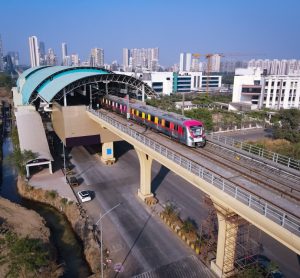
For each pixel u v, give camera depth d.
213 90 165.75
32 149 48.09
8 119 91.62
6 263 25.95
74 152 58.00
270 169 26.23
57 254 29.61
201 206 36.97
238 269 25.41
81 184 43.78
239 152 30.75
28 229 32.31
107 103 56.88
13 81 173.00
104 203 38.00
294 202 19.72
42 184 43.38
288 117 68.88
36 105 66.25
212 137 37.16
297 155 49.38
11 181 48.69
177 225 32.22
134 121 47.34
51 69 72.25
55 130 57.84
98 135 50.81
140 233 31.33
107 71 65.12
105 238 30.41
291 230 15.44
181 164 25.16
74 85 49.25
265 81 102.00
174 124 35.19
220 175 24.14
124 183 44.12
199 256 27.72
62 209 37.91
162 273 25.64
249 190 21.16
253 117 87.81
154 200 37.69
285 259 27.09
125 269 26.08
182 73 157.25
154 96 58.66
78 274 26.94
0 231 30.95
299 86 98.75
